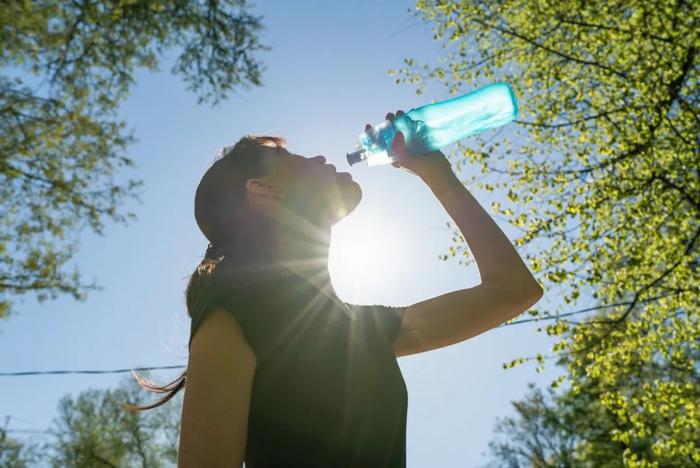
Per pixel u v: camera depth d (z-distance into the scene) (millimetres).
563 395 20578
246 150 1522
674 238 7117
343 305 1316
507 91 2320
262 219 1445
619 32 7180
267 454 1021
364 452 1076
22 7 7641
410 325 1475
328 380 1090
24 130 7828
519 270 1561
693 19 7020
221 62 8969
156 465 20281
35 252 7645
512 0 7777
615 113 7223
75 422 19672
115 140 8305
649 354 7398
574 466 23516
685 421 7195
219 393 968
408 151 1701
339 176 1571
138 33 8531
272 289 1124
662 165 7031
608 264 7109
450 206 1655
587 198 6930
